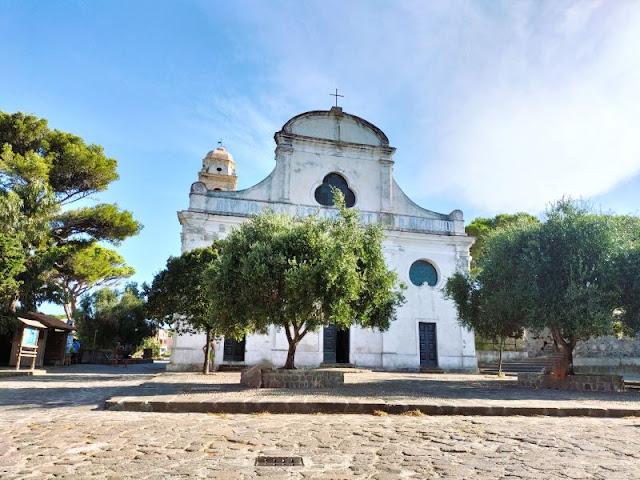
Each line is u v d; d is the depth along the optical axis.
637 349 22.16
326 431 6.27
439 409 8.26
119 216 25.80
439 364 24.36
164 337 71.19
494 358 28.08
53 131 24.62
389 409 8.22
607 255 13.48
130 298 38.97
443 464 4.58
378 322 14.58
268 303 12.42
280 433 6.06
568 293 12.94
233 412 7.98
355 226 14.09
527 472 4.32
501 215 37.41
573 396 10.94
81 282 33.53
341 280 12.21
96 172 24.92
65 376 17.58
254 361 21.81
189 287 17.72
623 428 6.96
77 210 24.97
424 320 24.86
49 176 23.66
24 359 23.62
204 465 4.44
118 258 36.59
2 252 17.42
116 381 15.00
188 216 22.78
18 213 19.14
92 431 6.02
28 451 4.92
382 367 23.55
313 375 12.33
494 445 5.52
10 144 23.02
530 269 13.83
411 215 26.44
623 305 13.66
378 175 26.45
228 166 34.31
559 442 5.74
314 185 25.30
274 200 24.31
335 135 26.47
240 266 12.68
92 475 4.06
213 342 20.81
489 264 15.61
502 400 9.49
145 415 7.47
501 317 15.17
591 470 4.41
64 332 28.45
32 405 8.72
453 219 26.80
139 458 4.67
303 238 12.86
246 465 4.47
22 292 19.91
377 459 4.77
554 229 14.12
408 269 25.42
